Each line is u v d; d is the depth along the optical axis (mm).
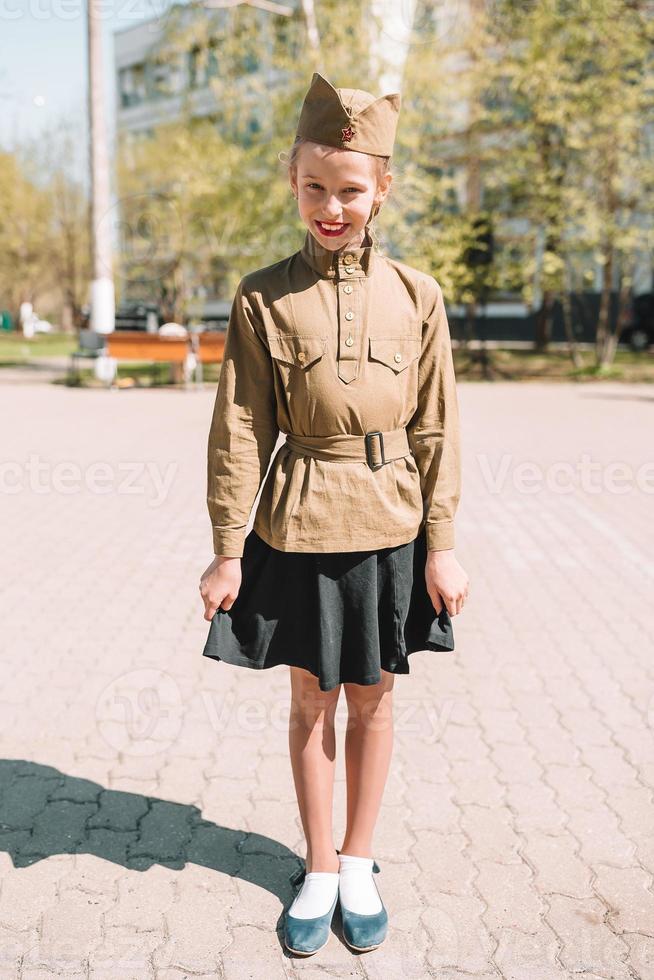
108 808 2564
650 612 4344
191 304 19297
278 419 1942
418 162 15922
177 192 17312
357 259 1829
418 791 2674
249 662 1976
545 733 3059
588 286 20734
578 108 16016
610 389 15766
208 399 13344
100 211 15727
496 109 17406
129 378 15844
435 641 2016
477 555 5305
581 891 2217
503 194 17859
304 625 1930
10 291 35594
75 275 33594
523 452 8797
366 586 1905
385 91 14555
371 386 1847
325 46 14477
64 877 2246
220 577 1929
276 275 1879
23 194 29781
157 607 4285
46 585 4605
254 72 15883
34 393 14062
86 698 3270
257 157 15828
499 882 2248
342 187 1769
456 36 15625
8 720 3088
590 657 3752
